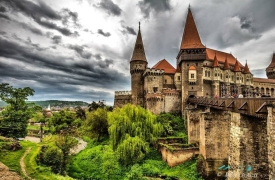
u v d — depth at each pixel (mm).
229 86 66250
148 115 36469
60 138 29469
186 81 58250
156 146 35281
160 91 58750
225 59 68312
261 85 80562
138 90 65125
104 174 26266
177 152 29672
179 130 46875
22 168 20250
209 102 29188
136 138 29281
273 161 12328
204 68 62719
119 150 28516
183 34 65062
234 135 18469
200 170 26203
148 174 27297
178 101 58844
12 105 34469
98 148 36875
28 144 30281
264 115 13734
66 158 27328
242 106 16547
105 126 44469
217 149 25953
